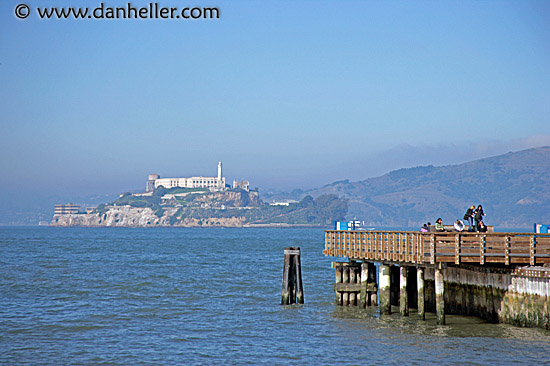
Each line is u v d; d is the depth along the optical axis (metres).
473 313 47.25
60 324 49.97
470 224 51.38
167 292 69.25
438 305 44.62
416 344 40.88
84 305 59.72
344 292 56.44
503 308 43.31
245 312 55.19
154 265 109.81
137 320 51.75
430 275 52.91
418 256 44.16
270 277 86.62
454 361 36.97
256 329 47.56
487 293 45.25
